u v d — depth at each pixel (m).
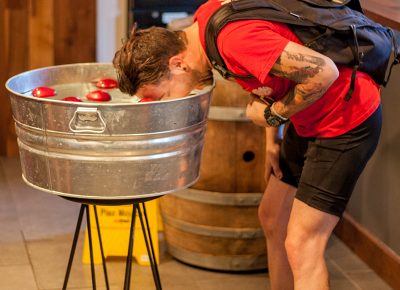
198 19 1.98
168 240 3.17
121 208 3.12
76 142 1.93
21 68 4.09
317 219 2.09
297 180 2.36
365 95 2.02
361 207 3.28
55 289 2.95
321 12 1.92
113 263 3.14
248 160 2.93
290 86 1.99
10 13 4.00
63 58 4.09
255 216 2.99
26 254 3.20
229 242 3.02
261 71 1.84
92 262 2.38
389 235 3.09
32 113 1.95
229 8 1.88
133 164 1.96
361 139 2.05
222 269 3.08
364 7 2.61
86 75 2.38
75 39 4.07
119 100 2.24
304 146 2.28
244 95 2.83
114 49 4.12
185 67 2.00
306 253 2.12
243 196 2.95
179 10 3.98
